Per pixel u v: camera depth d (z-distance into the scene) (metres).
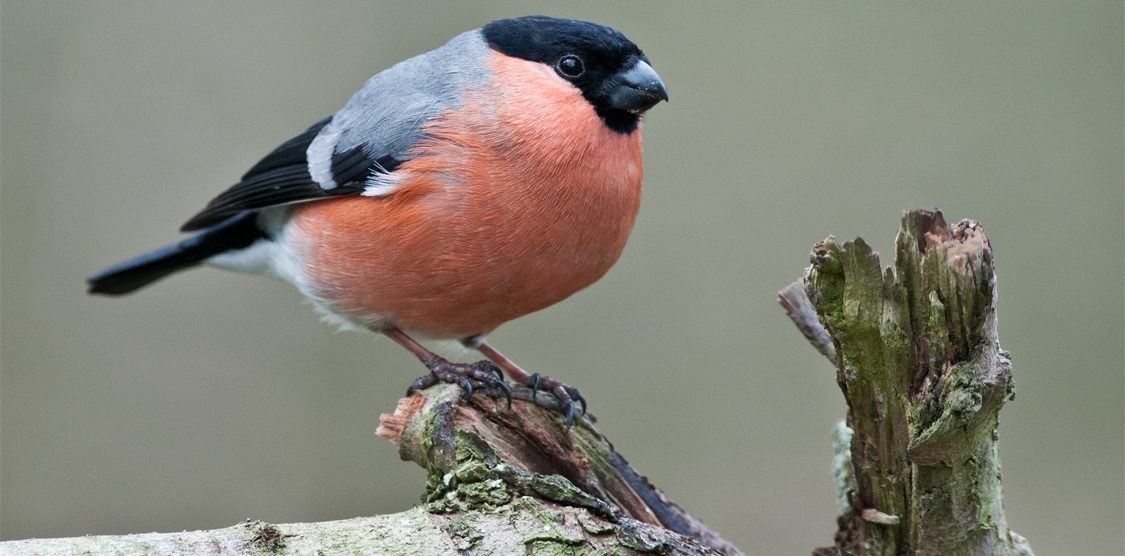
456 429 6.08
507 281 7.43
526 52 7.42
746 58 12.35
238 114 11.84
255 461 11.01
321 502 10.95
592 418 7.25
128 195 11.59
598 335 11.55
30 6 11.53
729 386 11.44
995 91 12.22
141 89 11.71
